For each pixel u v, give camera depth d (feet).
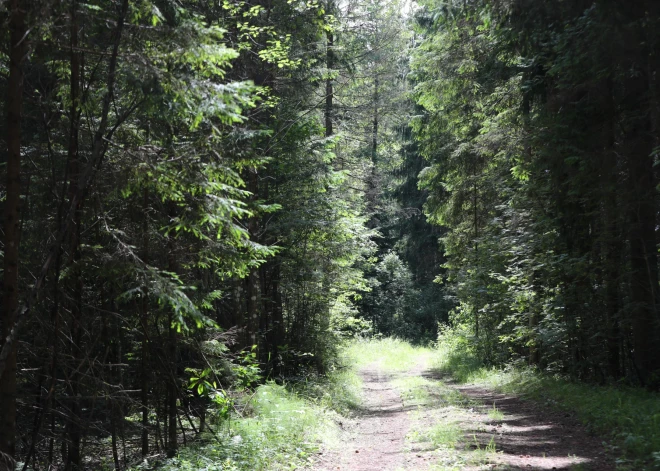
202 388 28.66
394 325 146.61
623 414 30.42
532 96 45.68
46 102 23.18
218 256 25.18
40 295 22.66
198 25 19.33
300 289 57.41
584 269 44.01
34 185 26.03
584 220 44.83
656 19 33.94
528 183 49.62
